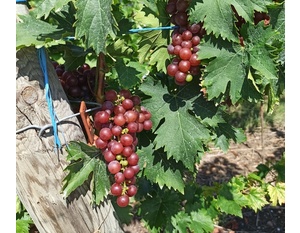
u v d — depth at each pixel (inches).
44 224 16.8
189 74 17.6
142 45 18.6
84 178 16.5
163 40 18.7
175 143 18.1
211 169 46.3
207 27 16.5
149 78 18.7
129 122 16.7
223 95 17.2
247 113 52.9
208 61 17.2
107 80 21.4
